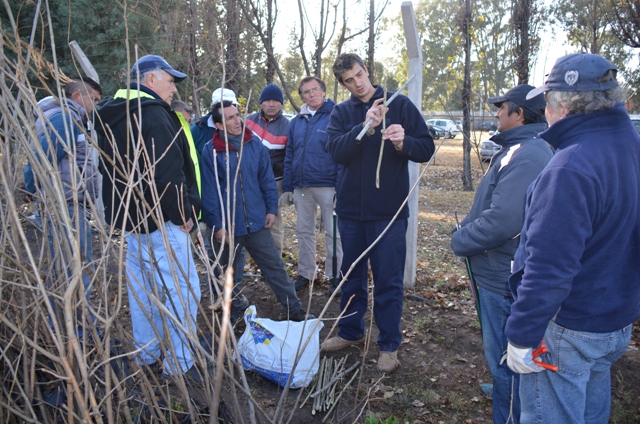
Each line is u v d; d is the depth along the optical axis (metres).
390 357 3.17
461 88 9.31
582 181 1.53
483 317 2.47
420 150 2.92
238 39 7.39
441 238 7.11
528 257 1.63
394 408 2.83
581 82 1.60
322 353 3.39
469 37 9.69
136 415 1.96
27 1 1.59
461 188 12.90
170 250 1.59
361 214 3.06
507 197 2.21
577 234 1.53
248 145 3.62
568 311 1.67
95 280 1.74
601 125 1.61
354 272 3.28
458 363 3.34
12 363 1.76
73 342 1.24
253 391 2.83
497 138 2.44
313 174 4.39
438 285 4.74
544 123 2.35
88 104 2.78
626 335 1.76
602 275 1.63
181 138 2.84
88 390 1.27
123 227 1.54
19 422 1.68
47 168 1.39
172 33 7.45
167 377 2.27
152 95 2.72
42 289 1.29
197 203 2.88
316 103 4.39
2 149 1.60
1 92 1.56
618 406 2.86
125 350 1.75
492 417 2.61
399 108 3.04
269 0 7.35
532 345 1.63
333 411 2.73
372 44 8.33
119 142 2.59
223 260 3.64
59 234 1.64
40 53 1.56
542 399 1.75
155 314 2.48
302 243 4.60
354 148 2.96
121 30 8.57
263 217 3.63
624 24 9.71
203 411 2.03
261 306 4.23
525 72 9.59
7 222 1.67
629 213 1.60
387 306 3.11
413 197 4.42
